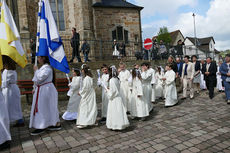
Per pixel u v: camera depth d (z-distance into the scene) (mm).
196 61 9930
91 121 5020
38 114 4629
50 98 4785
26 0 12633
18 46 4984
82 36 13961
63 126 5316
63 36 14664
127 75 6977
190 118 5684
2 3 4828
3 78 4980
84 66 5281
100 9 17109
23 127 5309
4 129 3865
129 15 18312
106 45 16516
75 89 5754
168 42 43094
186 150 3598
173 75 7352
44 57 4934
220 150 3576
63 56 5281
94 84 9508
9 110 5039
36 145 4000
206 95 9484
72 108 5777
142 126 5137
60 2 14820
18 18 12906
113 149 3711
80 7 14094
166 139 4141
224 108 6691
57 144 4020
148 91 6641
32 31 13164
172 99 7430
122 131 4770
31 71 8508
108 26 17391
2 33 4660
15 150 3787
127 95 6879
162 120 5613
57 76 8945
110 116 4820
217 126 4879
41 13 5133
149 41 11250
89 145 3932
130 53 16766
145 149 3678
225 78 7391
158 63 12469
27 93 7969
